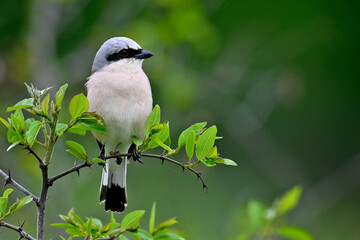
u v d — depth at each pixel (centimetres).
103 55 803
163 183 1315
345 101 1591
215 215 1308
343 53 1578
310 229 1343
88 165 562
